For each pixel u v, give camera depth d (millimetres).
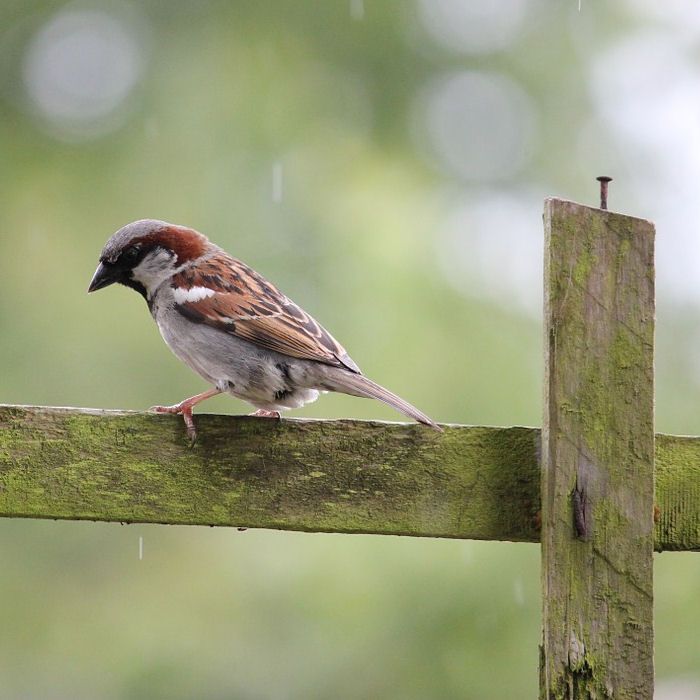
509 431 5039
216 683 11133
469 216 13484
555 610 4656
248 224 13266
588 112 13859
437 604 10641
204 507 5043
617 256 4809
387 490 5035
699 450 5062
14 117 13781
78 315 12984
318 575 10992
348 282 12766
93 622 12055
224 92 13875
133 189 13570
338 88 14039
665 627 11047
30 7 14055
